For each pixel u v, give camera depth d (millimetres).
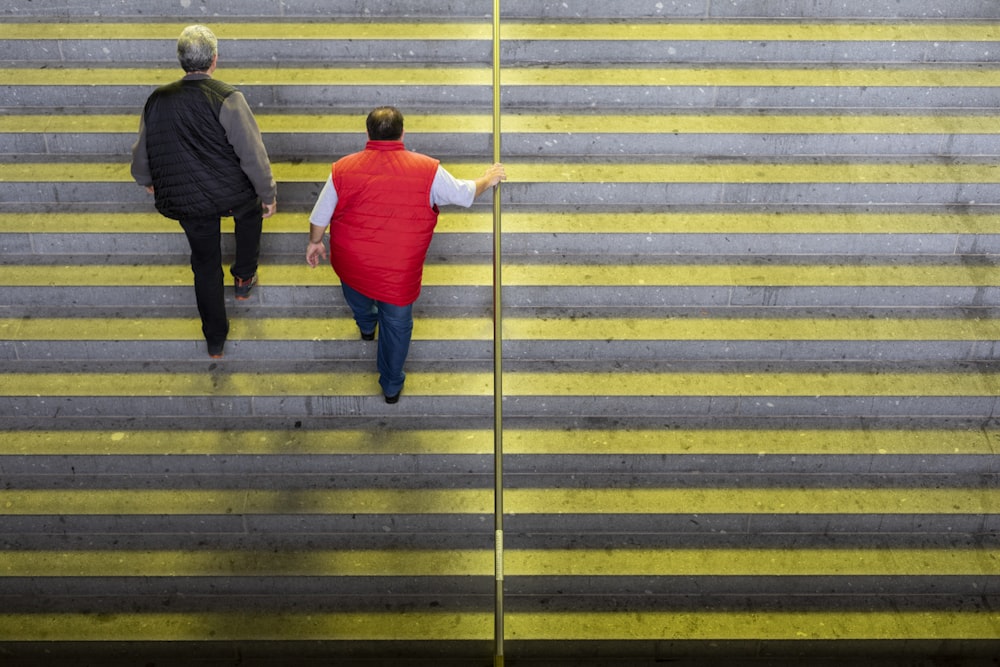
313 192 5703
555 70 6043
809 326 5488
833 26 6133
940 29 6109
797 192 5738
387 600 5031
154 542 5148
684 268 5598
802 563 5055
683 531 5156
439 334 5422
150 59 6117
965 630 4914
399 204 4660
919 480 5281
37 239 5637
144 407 5355
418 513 5102
